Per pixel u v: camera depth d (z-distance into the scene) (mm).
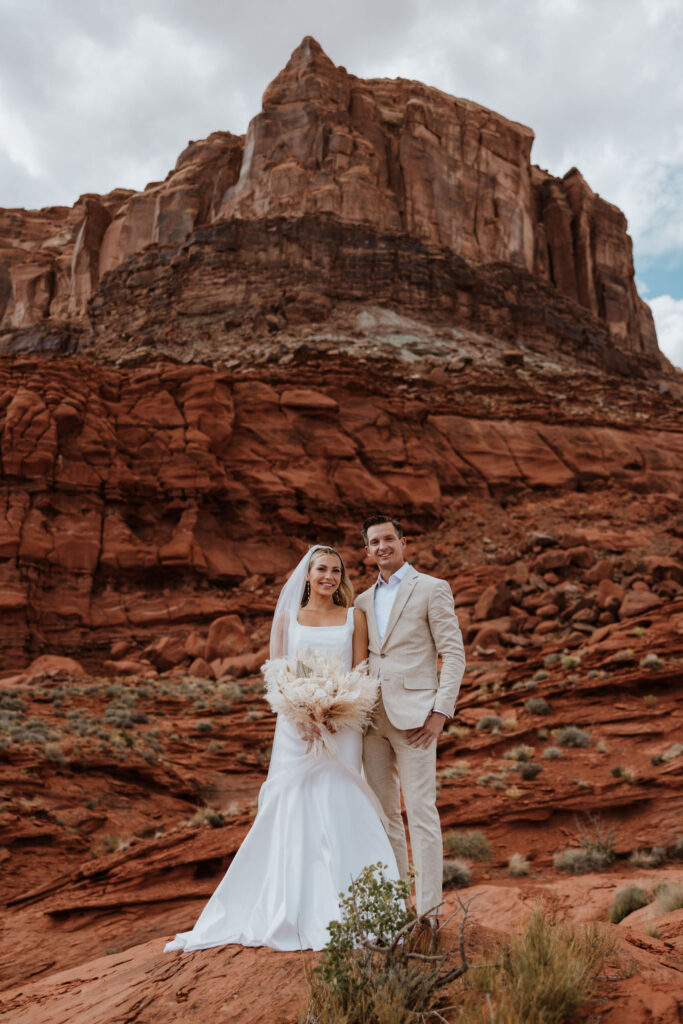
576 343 77562
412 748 4324
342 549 38188
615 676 19844
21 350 74375
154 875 11266
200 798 17078
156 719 21500
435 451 44469
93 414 37625
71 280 83938
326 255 71562
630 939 4648
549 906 8414
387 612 4656
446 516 41906
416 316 70812
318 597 4730
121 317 73750
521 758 16281
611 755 16094
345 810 4184
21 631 30922
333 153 76938
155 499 37125
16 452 34688
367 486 40875
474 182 81625
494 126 86375
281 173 75250
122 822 15086
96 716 20734
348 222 73562
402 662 4453
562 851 12000
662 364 92625
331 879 3969
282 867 4105
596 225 90562
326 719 4207
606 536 37500
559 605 30094
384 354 59594
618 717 17906
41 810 14344
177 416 38969
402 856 4449
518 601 30906
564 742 17156
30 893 11477
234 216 74500
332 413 42656
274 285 69750
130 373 41219
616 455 47188
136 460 37750
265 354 56156
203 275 71125
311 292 68562
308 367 47281
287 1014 3230
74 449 36344
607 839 11922
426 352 61875
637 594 28750
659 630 23312
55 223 97625
